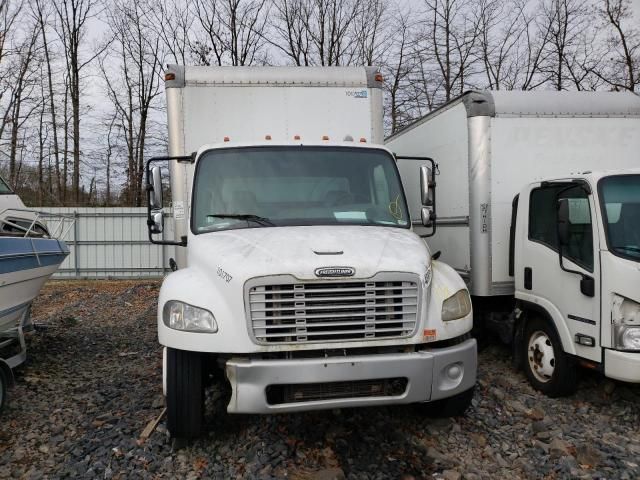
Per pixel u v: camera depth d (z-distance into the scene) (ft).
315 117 19.86
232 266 12.42
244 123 19.61
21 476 12.69
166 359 13.14
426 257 13.44
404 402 12.26
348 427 14.82
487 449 13.56
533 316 18.75
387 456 13.26
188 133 19.38
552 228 17.61
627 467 12.61
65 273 61.93
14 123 96.99
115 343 26.99
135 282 58.70
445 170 22.74
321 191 16.40
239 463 12.96
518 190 20.57
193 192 16.16
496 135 20.42
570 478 12.12
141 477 12.35
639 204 15.65
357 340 12.10
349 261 12.42
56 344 26.71
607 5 79.10
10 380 16.78
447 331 12.74
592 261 15.65
